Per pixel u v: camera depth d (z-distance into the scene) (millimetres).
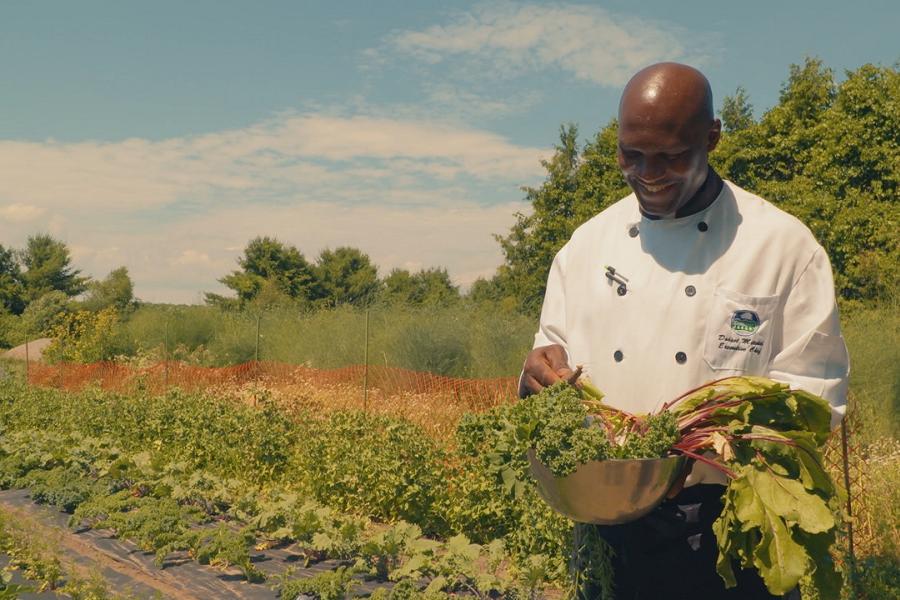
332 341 20078
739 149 24938
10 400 16938
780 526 2229
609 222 2912
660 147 2408
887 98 23703
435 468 8227
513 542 7004
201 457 10531
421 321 18188
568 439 2324
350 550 6891
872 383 12000
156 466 9523
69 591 6387
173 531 7656
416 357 16844
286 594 6098
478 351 17047
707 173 2652
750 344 2553
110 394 13984
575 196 26969
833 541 2268
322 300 54688
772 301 2559
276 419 10383
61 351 29125
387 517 8242
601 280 2828
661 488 2330
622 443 2443
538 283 27750
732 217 2656
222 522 7914
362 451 8688
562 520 6207
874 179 23625
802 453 2316
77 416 13602
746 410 2391
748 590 2516
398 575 6258
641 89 2445
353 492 8398
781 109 25297
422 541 6707
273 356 21641
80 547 7695
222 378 16516
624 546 2668
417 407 11711
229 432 10312
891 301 19109
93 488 9438
